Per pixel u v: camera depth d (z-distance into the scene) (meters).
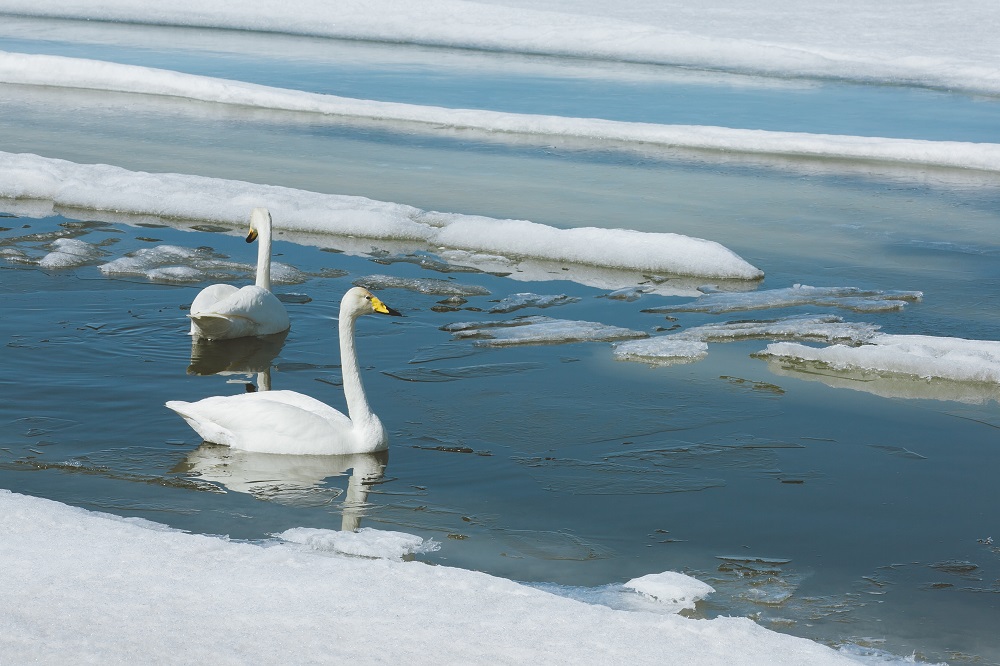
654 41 35.28
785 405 9.88
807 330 11.76
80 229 14.88
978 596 6.71
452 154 20.19
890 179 19.30
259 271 11.80
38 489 7.66
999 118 25.25
